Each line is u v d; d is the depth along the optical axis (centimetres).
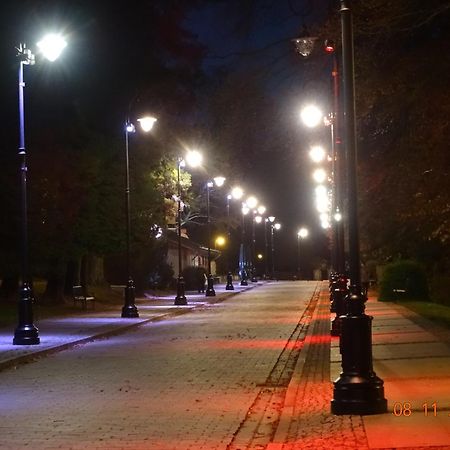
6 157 3334
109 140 3897
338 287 2289
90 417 1116
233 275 10650
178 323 3077
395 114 1964
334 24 1644
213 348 2050
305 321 3025
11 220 3428
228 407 1188
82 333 2491
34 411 1175
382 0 1570
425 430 871
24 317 2145
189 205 5706
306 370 1555
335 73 1767
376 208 2477
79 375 1577
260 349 2012
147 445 930
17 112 3334
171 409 1172
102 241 3947
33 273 3925
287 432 958
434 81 1781
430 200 2059
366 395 993
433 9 1591
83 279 4469
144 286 5656
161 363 1742
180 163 4638
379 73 1797
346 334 1014
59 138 3616
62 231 3631
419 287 3769
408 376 1295
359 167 2266
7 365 1738
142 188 4159
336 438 867
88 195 3756
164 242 5959
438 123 1842
